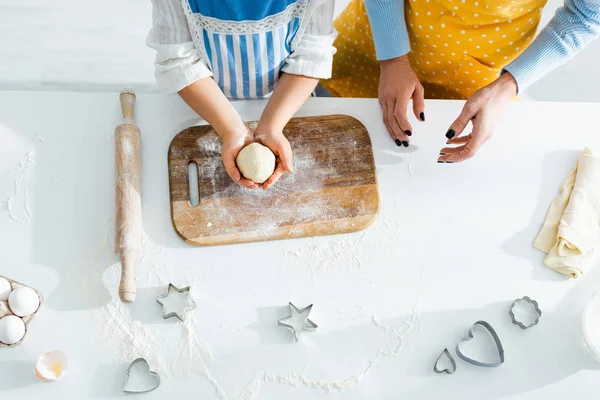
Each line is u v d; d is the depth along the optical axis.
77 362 0.87
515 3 0.99
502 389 0.91
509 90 1.04
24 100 1.01
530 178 1.06
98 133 1.01
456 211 1.02
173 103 1.04
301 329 0.91
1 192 0.95
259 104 1.06
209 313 0.91
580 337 0.95
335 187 0.99
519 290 0.98
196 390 0.87
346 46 1.32
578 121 1.11
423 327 0.94
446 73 1.21
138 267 0.93
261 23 0.90
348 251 0.97
